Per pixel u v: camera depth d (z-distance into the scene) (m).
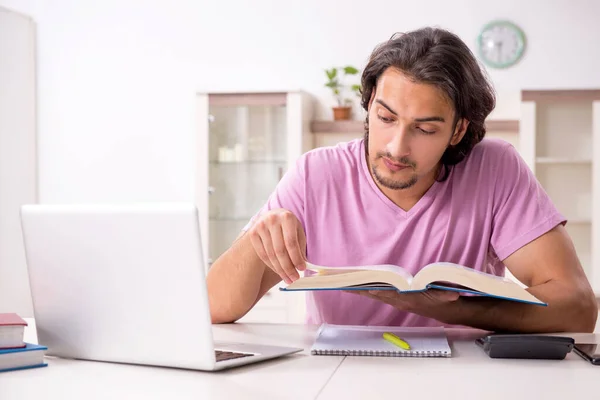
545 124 3.81
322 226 1.69
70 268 1.14
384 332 1.36
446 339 1.28
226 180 4.00
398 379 1.01
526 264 1.55
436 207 1.63
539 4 4.00
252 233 1.26
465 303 1.35
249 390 0.94
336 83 4.07
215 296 1.55
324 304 1.68
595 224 3.75
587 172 3.83
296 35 4.21
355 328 1.42
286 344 1.31
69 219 1.12
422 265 1.64
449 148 1.60
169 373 1.04
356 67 4.16
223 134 4.00
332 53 4.18
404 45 1.41
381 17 4.13
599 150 3.72
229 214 4.00
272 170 3.95
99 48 4.39
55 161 4.42
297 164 1.74
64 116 4.41
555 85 3.99
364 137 1.68
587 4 3.96
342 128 4.06
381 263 1.65
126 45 4.36
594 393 0.93
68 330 1.16
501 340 1.15
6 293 4.17
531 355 1.15
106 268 1.09
